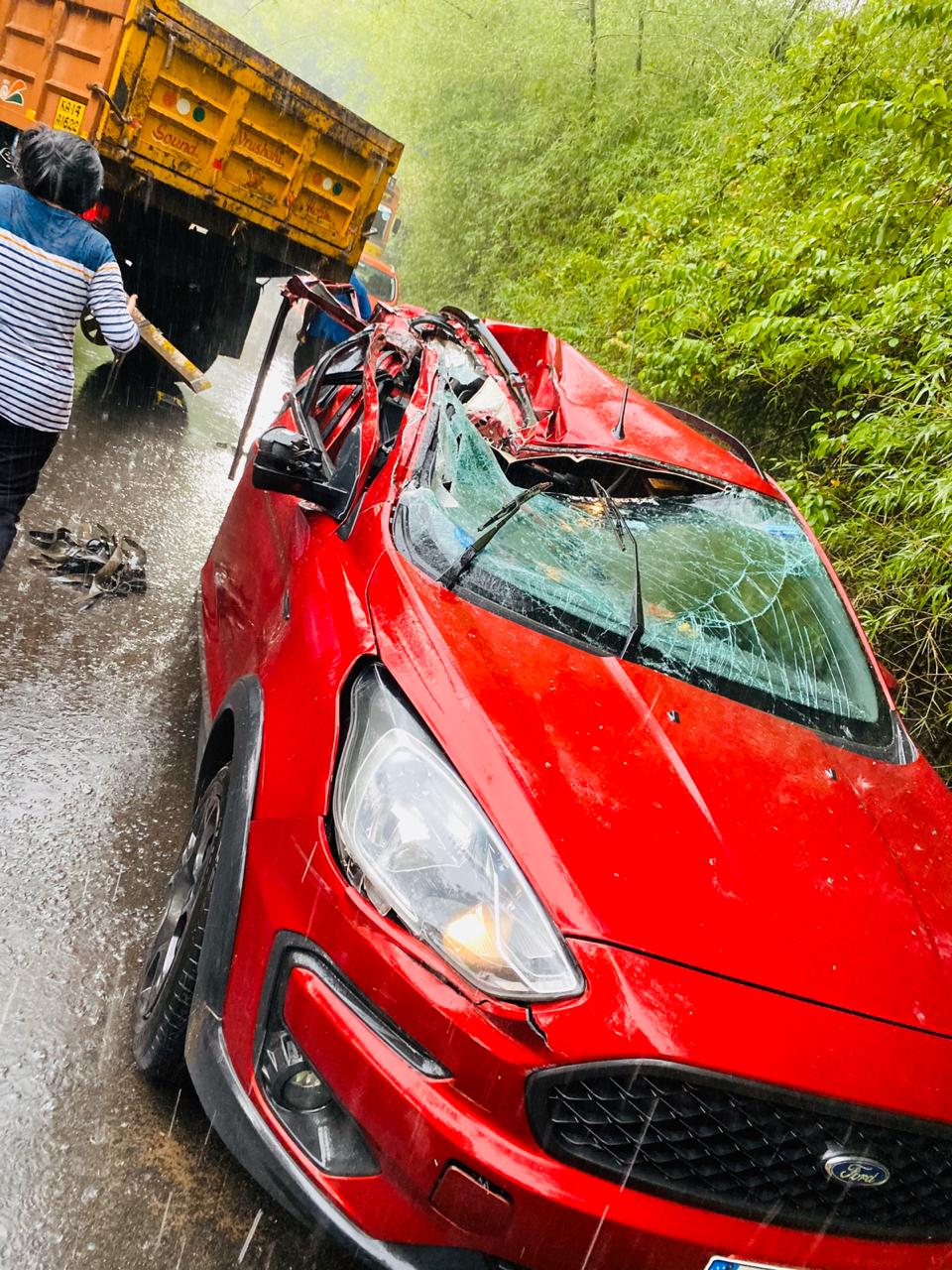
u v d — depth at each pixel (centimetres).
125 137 639
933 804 253
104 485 593
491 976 165
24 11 667
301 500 273
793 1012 171
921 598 422
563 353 363
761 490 331
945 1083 174
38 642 403
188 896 235
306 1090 180
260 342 1266
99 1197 202
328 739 198
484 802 181
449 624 217
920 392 452
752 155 743
